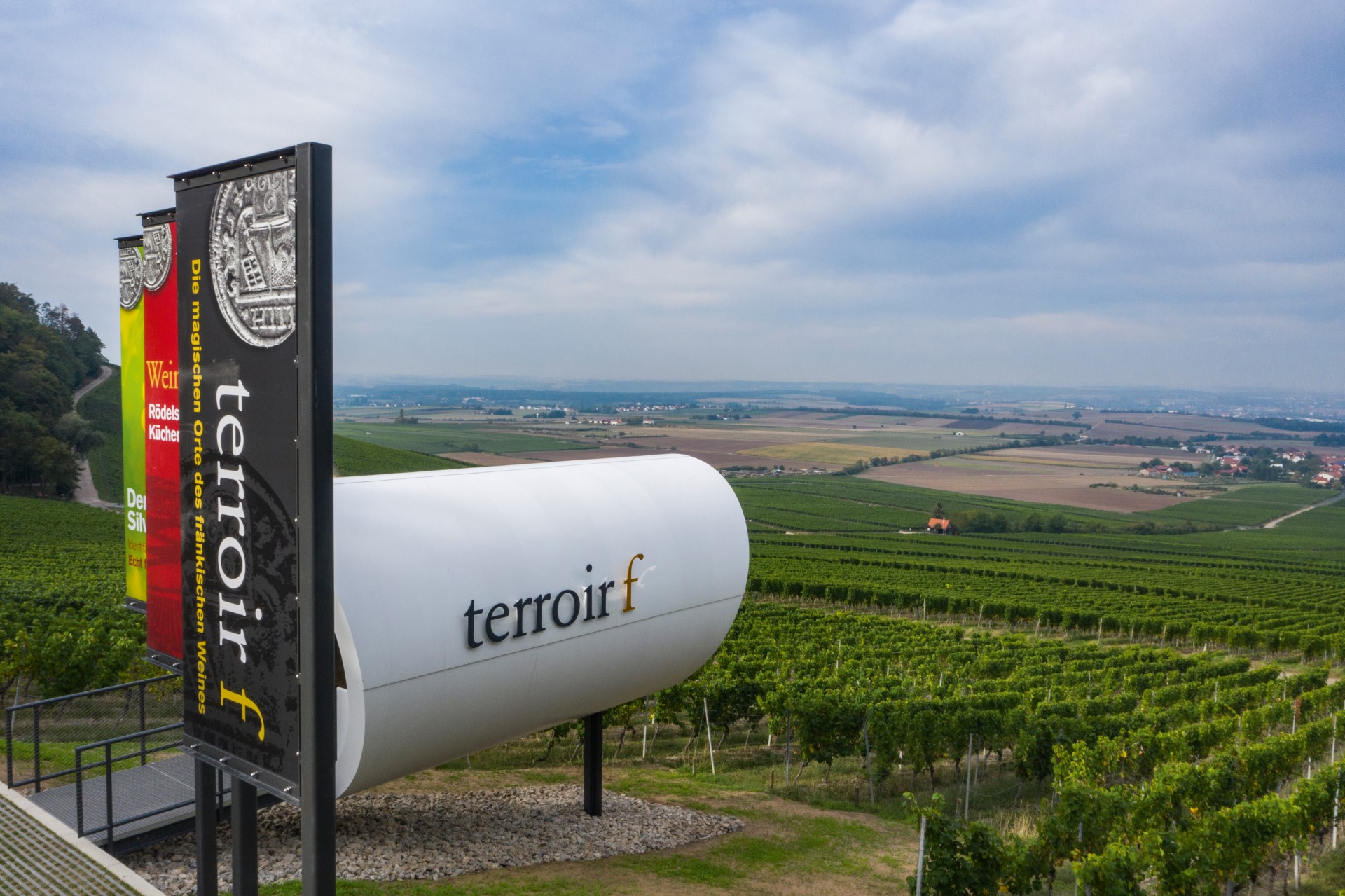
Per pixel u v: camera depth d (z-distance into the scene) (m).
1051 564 88.94
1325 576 91.19
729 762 19.02
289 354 5.67
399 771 8.22
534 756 17.14
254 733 6.32
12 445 86.38
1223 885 11.95
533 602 9.05
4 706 19.39
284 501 5.83
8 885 7.99
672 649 11.44
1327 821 13.98
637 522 10.84
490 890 9.32
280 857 9.88
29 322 117.88
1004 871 10.93
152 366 8.37
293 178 5.50
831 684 23.02
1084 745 16.89
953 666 30.38
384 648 7.46
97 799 10.19
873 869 11.81
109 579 36.12
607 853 11.08
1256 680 30.56
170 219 8.10
